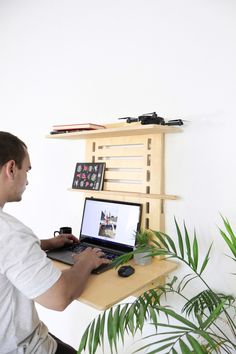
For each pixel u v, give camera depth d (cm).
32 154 215
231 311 127
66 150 191
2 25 236
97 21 172
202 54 133
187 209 140
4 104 238
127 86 160
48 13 199
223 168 129
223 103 127
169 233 146
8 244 87
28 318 102
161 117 139
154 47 148
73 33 185
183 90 139
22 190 109
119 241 147
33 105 213
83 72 180
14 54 226
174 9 140
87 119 179
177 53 140
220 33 127
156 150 145
